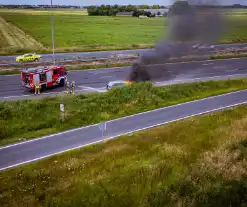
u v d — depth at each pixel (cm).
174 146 2028
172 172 1706
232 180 1580
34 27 9838
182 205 1377
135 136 2202
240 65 4994
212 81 3697
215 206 1332
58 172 1703
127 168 1752
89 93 3200
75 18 13500
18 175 1672
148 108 2811
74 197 1473
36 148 2009
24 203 1429
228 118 2591
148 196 1472
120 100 2891
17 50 5775
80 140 2139
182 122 2458
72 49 6003
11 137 2178
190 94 3256
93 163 1819
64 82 3694
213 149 2005
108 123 2455
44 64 4584
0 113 2445
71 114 2527
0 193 1512
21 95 3244
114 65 4694
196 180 1594
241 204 1337
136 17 14450
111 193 1499
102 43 7125
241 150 1938
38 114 2520
